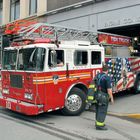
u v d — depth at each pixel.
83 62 9.48
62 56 8.80
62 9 18.95
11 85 9.26
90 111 10.17
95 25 16.97
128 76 12.16
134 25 15.22
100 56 10.14
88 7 17.34
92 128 7.86
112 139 6.86
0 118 8.94
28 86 8.48
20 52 8.87
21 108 8.38
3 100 9.23
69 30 10.48
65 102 8.99
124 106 10.77
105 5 16.33
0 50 10.00
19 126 7.94
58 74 8.67
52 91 8.52
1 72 9.78
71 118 9.09
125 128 7.93
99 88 7.59
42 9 20.89
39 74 8.21
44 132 7.36
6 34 9.60
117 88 11.29
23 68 8.67
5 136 6.88
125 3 15.30
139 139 6.91
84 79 9.49
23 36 9.02
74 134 7.23
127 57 12.28
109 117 9.27
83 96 9.52
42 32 9.61
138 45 14.52
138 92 13.44
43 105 8.34
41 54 8.24
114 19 15.91
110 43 12.20
